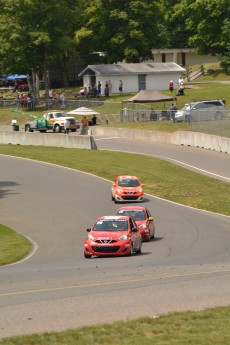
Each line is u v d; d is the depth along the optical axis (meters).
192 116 118.25
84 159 104.19
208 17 183.12
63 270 41.25
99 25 180.50
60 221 68.69
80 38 177.38
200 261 45.22
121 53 183.25
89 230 51.34
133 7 178.25
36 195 82.06
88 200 79.50
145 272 38.62
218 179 92.00
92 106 149.75
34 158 106.06
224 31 176.88
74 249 54.97
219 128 111.50
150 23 181.62
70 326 25.30
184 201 80.50
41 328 25.12
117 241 49.25
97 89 164.12
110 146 117.31
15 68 165.25
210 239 57.72
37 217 70.81
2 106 168.25
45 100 163.00
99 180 91.38
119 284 34.00
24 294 32.03
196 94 151.38
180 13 193.75
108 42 180.88
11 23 160.88
